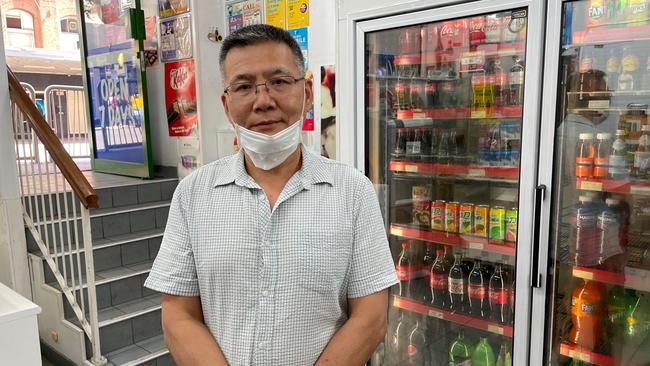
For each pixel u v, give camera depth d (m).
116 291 3.33
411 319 2.52
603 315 1.85
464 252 2.29
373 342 1.09
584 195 1.81
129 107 4.56
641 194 1.61
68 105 6.15
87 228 2.71
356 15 2.10
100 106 5.02
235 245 1.06
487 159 2.09
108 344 3.01
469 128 2.19
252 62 1.05
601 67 1.68
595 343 1.84
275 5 3.52
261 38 1.06
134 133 4.57
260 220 1.08
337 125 2.28
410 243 2.45
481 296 2.19
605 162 1.72
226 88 1.10
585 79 1.69
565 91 1.65
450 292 2.29
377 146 2.26
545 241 1.68
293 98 1.09
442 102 2.22
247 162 1.18
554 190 1.69
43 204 3.16
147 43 4.62
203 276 1.09
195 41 4.02
